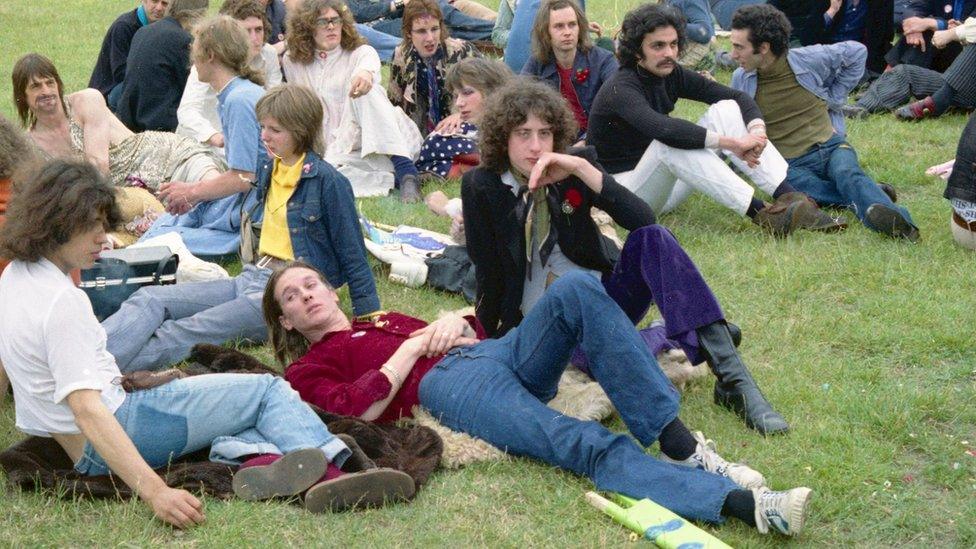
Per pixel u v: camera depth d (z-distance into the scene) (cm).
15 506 840
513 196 1003
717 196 1398
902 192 1575
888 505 857
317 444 860
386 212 1523
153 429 848
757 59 1509
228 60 1346
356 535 811
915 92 1917
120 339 1086
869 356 1110
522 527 824
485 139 991
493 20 2425
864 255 1330
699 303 955
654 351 1022
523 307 1041
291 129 1129
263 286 1151
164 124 1691
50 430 838
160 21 1712
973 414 987
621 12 2792
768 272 1297
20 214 809
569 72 1641
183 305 1134
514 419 892
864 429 961
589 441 859
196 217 1415
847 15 2045
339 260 1159
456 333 980
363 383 947
